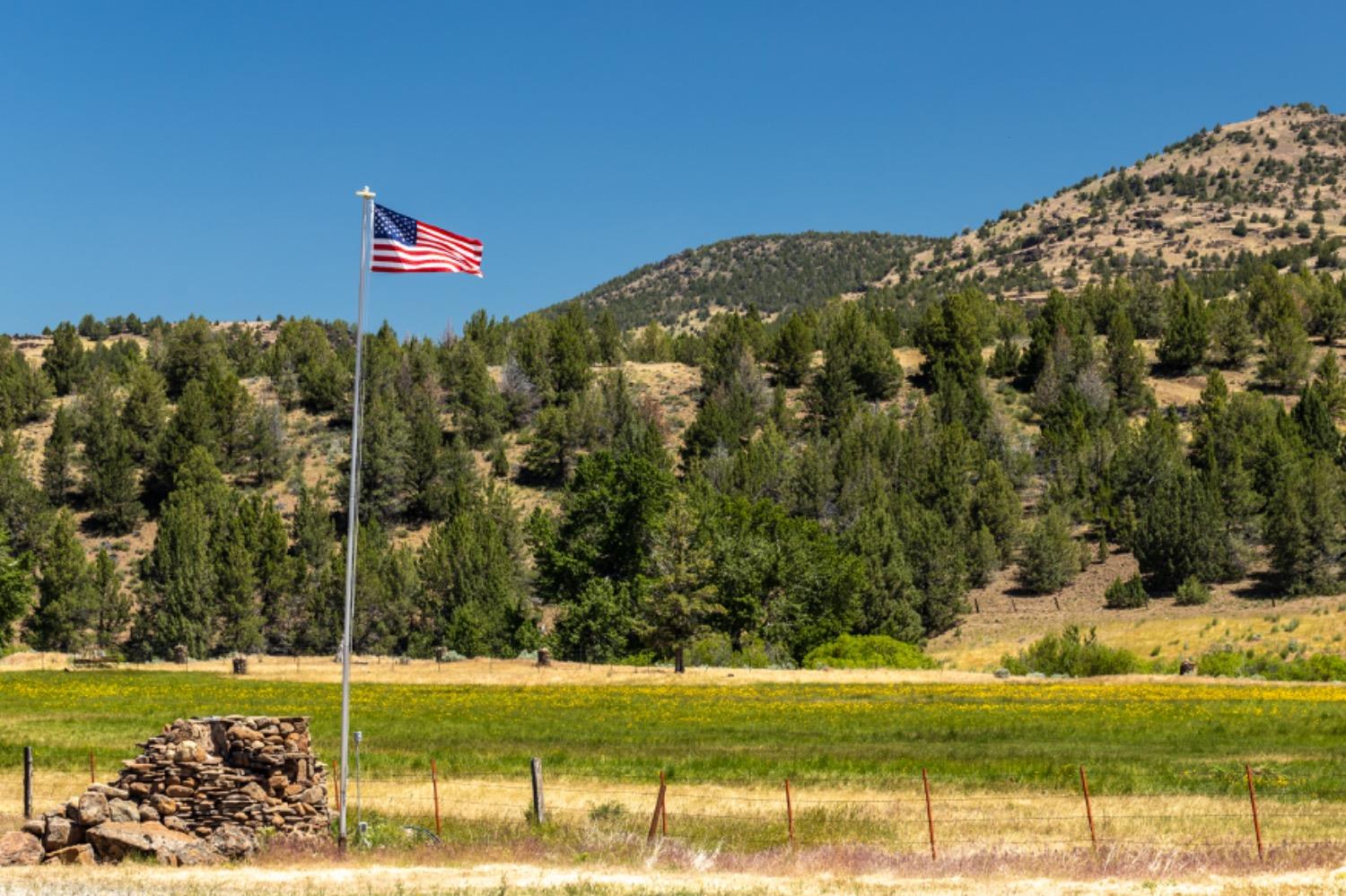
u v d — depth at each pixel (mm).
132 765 31062
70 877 26750
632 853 30328
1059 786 42500
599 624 118625
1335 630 129500
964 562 160875
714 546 125188
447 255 33406
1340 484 166625
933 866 28625
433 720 65750
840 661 108562
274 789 31625
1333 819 35719
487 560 153875
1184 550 159875
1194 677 88062
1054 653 103812
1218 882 26812
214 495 194875
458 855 29953
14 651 130625
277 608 161125
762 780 44219
